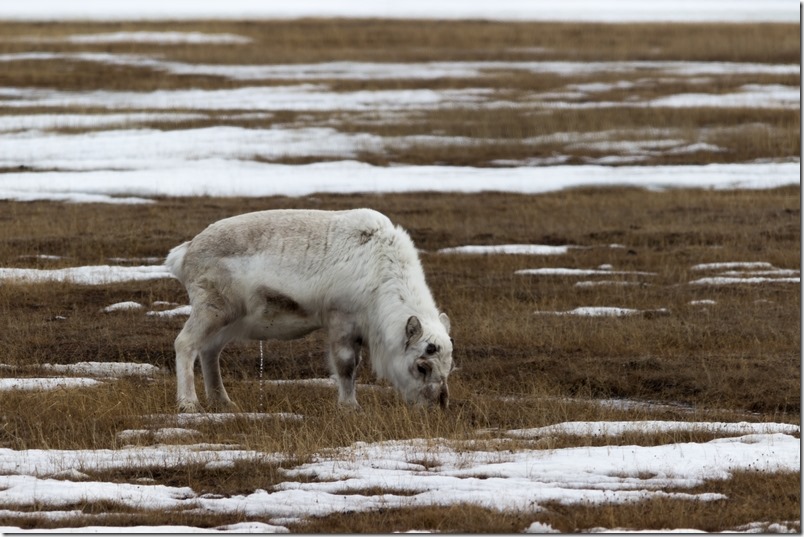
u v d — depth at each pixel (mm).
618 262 70375
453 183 98875
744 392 43438
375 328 39312
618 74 183000
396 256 39656
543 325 53406
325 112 141750
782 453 33094
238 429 36844
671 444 34750
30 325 52438
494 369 46719
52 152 111625
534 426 38250
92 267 65500
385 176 101688
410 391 37844
